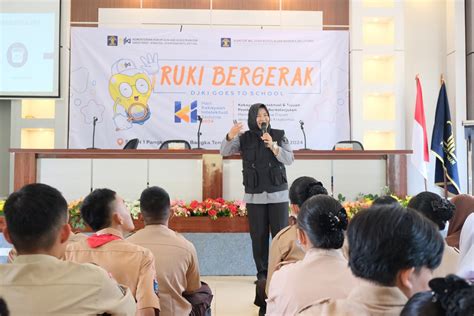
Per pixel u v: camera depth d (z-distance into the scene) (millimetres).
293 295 1390
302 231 1522
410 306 773
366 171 4723
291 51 6918
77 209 4020
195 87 6871
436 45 7109
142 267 1757
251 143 3898
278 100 6887
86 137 6750
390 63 7023
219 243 4309
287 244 2197
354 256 949
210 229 4285
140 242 2088
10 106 6824
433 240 916
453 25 6898
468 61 6891
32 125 6594
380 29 7160
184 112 6844
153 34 6848
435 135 5855
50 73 6504
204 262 4297
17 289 1166
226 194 4602
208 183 4520
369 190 4715
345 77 6934
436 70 7098
